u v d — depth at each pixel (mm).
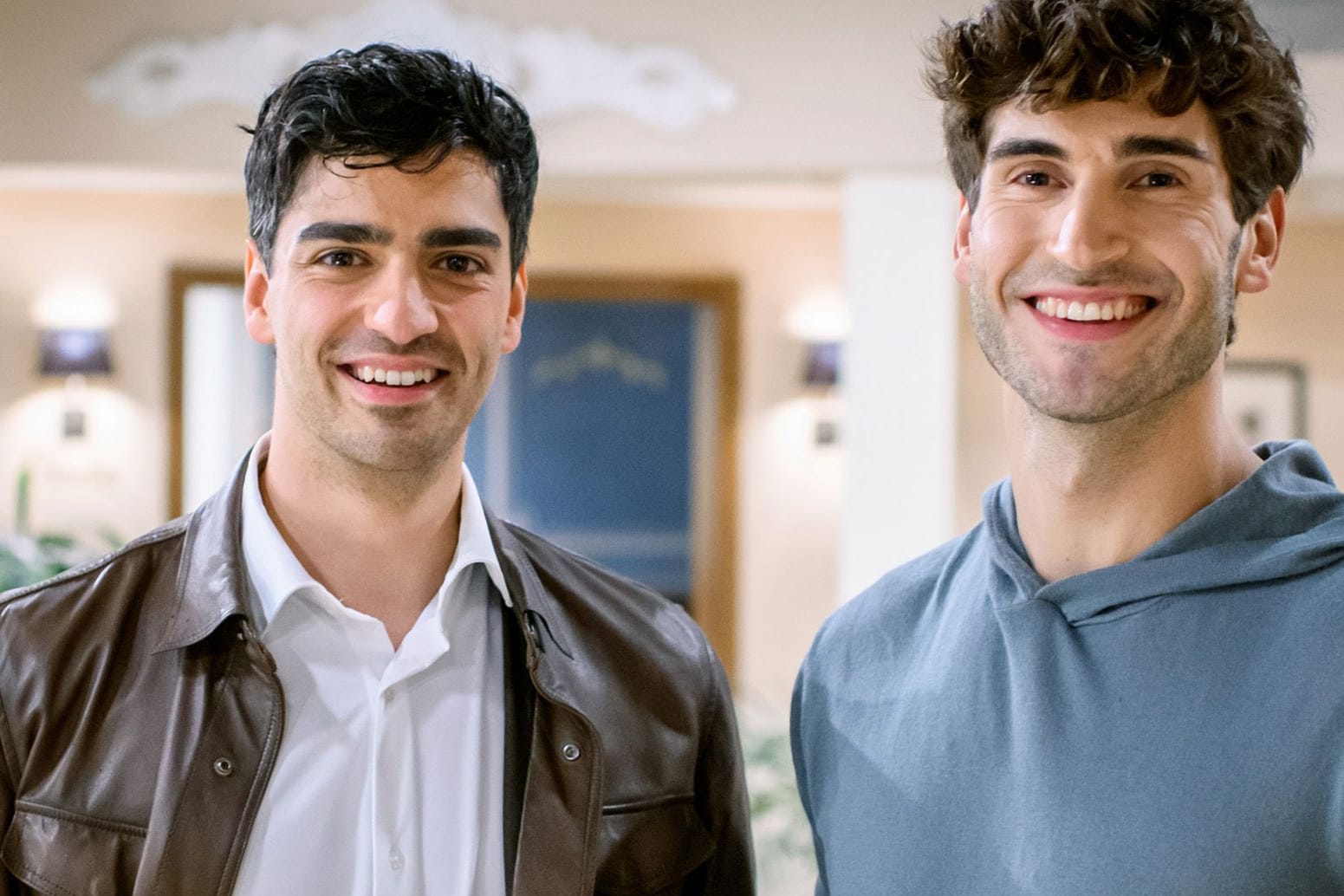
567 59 4832
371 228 1199
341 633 1269
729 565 7160
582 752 1297
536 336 9891
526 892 1228
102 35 4816
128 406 6855
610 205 7090
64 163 4836
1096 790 1081
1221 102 1096
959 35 1193
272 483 1312
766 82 4840
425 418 1225
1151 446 1134
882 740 1272
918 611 1335
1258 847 1006
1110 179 1105
